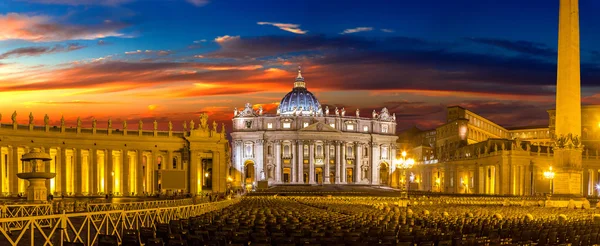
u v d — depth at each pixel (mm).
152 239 22844
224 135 108250
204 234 25594
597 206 70438
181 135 105688
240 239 24828
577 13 66938
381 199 91500
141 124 103062
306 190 169250
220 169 107000
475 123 190625
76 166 96562
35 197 56531
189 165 104688
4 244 26078
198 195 91938
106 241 22938
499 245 25047
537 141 199250
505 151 132000
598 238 28219
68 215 24891
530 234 29172
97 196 91500
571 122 67188
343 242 24359
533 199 89062
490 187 142625
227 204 70312
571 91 66812
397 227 33031
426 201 85188
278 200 88812
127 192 100625
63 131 95188
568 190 67125
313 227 30531
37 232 37938
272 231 28609
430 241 25500
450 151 180625
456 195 118438
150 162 111688
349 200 88438
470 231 33094
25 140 90562
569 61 66750
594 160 132750
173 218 40156
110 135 99812
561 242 27875
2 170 93250
